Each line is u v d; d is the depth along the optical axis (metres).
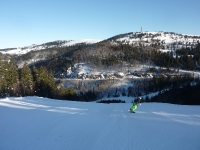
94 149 5.72
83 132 7.45
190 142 6.76
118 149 5.82
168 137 7.29
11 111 12.05
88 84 110.50
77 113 12.22
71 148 5.72
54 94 49.19
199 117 12.79
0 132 7.11
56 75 140.50
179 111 16.36
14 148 5.59
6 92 40.94
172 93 63.41
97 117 11.02
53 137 6.65
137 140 6.76
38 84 47.41
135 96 94.12
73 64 152.00
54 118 9.96
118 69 136.00
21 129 7.55
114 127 8.59
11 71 43.22
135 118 11.39
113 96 96.62
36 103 17.34
